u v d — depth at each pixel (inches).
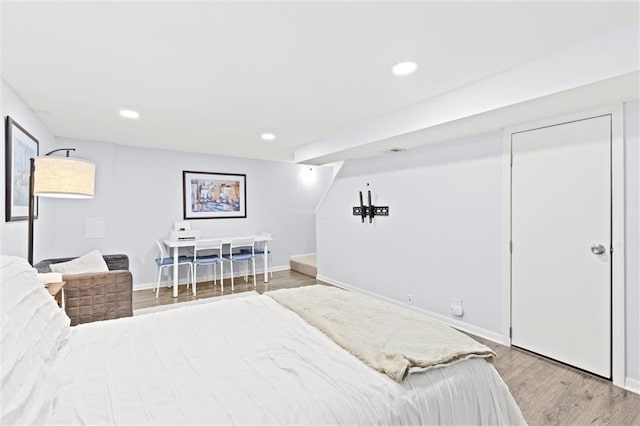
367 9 56.6
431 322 64.9
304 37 65.7
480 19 59.7
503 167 105.3
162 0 53.3
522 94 78.5
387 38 66.3
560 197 91.7
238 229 218.4
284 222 241.4
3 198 83.9
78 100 101.5
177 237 181.0
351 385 42.3
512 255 103.7
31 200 91.8
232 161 215.2
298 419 35.8
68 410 37.5
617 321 81.4
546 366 91.7
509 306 105.0
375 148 137.3
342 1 54.1
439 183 127.1
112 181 172.6
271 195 234.1
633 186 78.5
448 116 96.5
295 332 61.3
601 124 83.2
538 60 75.4
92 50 70.1
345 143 139.6
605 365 83.7
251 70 81.0
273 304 79.0
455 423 44.8
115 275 108.3
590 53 66.7
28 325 45.9
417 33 64.4
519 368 90.7
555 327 93.7
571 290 90.0
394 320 65.7
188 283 190.7
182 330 62.3
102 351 53.1
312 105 108.1
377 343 54.1
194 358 50.6
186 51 71.0
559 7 56.0
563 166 90.8
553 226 93.4
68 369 47.1
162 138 157.4
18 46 68.1
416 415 41.5
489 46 69.7
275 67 79.4
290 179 244.4
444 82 89.2
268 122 128.5
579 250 88.2
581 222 87.7
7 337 39.1
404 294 143.7
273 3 54.5
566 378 85.4
